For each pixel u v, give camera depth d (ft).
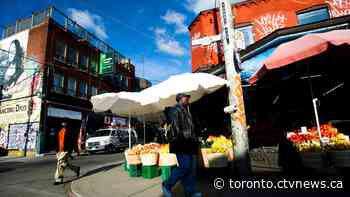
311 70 21.57
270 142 24.17
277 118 26.76
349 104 22.76
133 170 23.03
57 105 73.56
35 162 44.21
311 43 14.89
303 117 25.04
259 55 29.94
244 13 43.52
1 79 78.74
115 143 68.85
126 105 24.61
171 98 22.61
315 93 24.25
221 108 32.65
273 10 41.68
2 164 42.80
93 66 94.27
